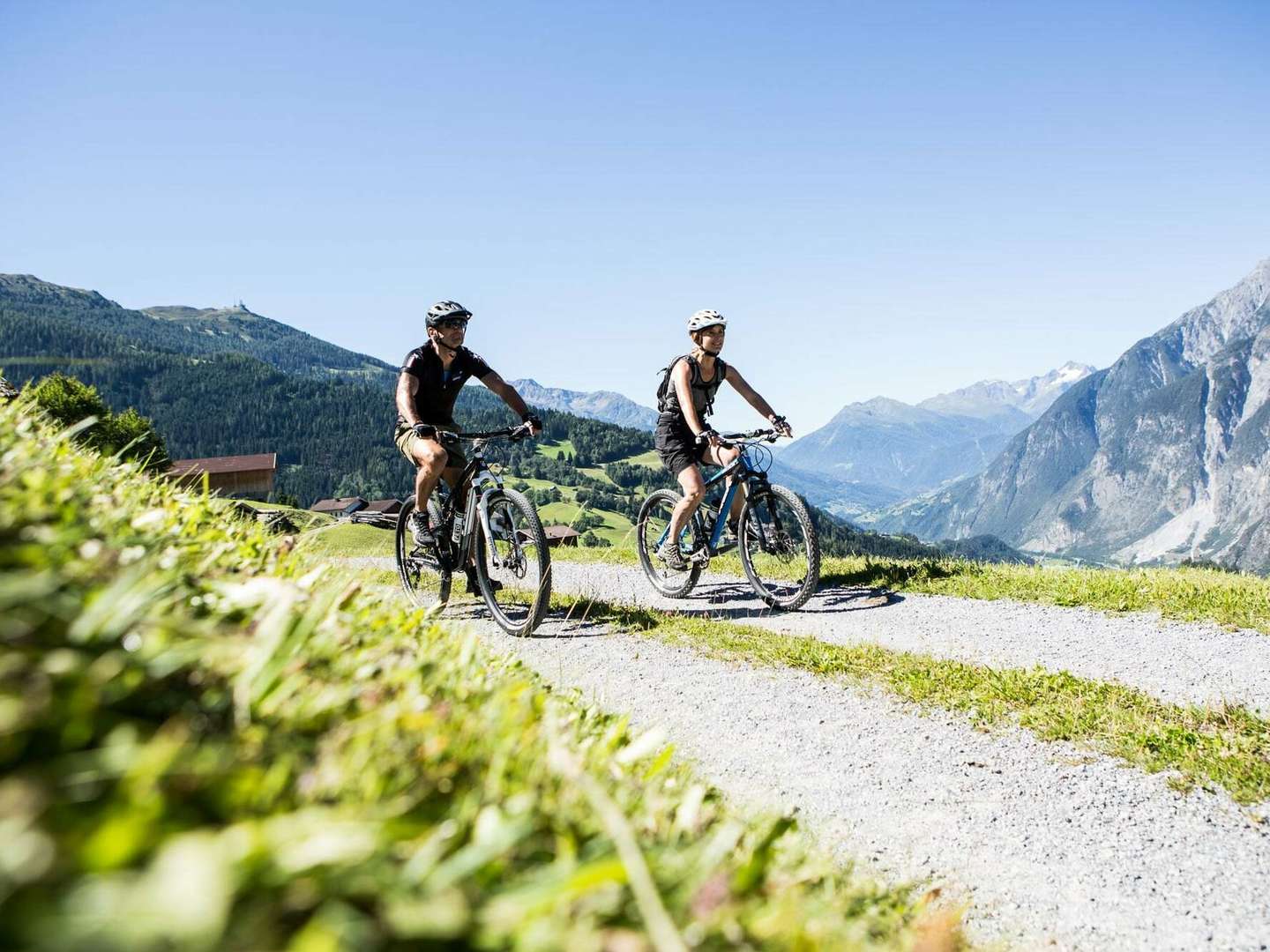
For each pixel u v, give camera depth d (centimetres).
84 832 73
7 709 93
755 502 1016
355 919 83
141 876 67
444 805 145
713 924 120
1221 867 420
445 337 838
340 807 127
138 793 89
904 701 674
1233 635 802
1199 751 536
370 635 262
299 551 380
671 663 771
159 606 168
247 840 79
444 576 892
